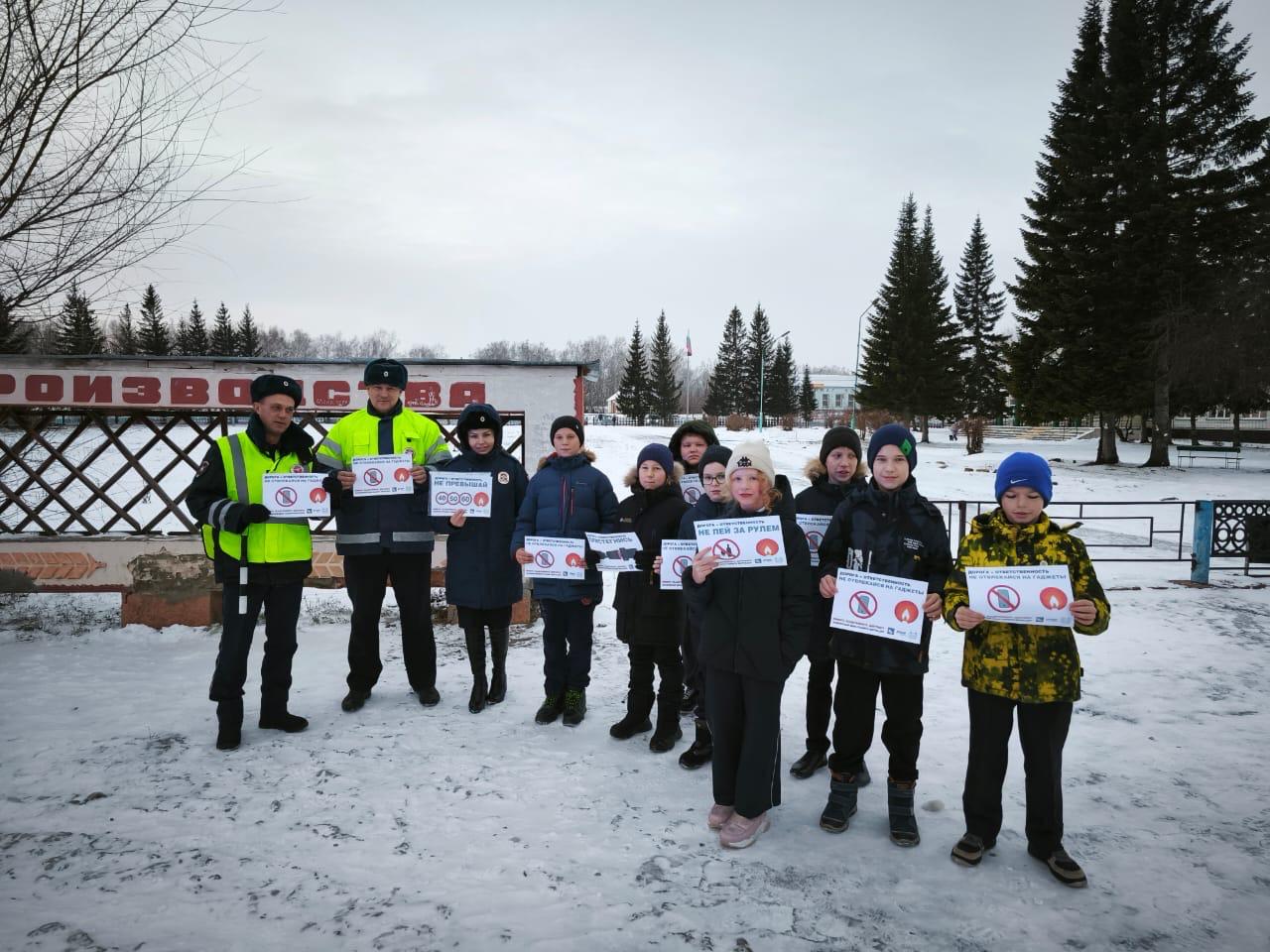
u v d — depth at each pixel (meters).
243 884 2.84
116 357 6.32
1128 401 28.17
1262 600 7.97
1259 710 4.83
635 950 2.49
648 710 4.44
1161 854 3.13
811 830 3.34
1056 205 31.31
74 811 3.38
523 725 4.54
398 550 4.70
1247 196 27.72
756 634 3.16
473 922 2.62
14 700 4.80
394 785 3.68
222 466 4.23
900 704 3.19
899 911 2.72
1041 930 2.62
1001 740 3.02
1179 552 10.61
